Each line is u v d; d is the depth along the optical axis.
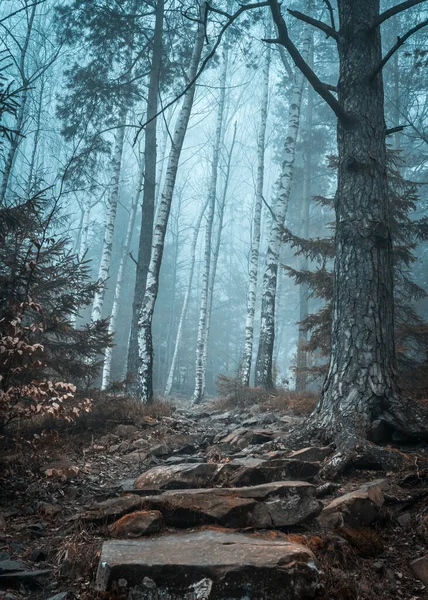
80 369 8.93
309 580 3.74
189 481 5.54
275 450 7.00
